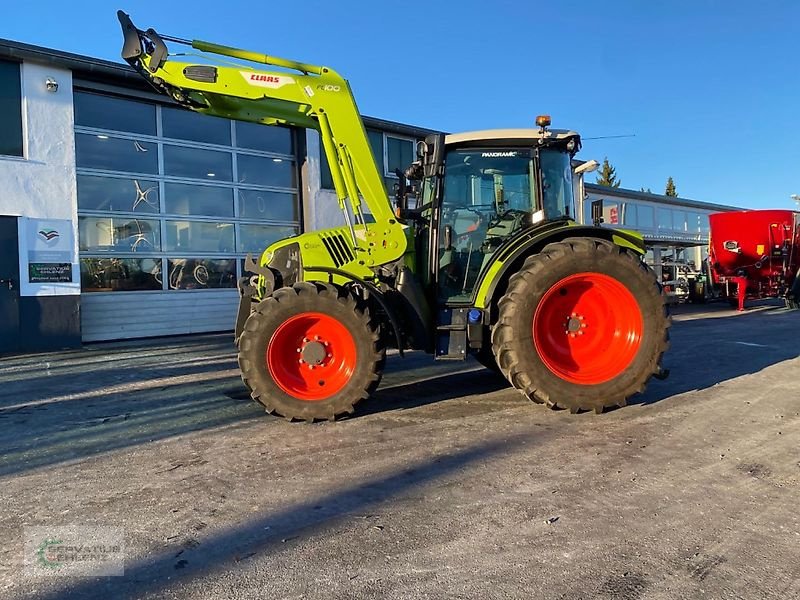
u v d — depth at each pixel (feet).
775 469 11.22
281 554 8.13
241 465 11.76
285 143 41.57
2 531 8.96
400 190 18.47
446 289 16.88
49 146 30.81
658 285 15.25
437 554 8.07
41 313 30.48
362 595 7.10
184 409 16.71
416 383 19.83
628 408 15.80
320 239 16.35
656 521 9.03
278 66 16.08
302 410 14.61
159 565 7.88
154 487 10.67
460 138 16.80
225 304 38.73
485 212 17.11
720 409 15.62
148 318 35.45
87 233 33.42
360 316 14.75
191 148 37.35
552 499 9.86
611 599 6.96
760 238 50.42
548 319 15.35
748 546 8.25
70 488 10.69
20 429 14.84
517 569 7.65
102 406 17.30
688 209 84.17
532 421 14.67
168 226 36.45
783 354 24.88
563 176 17.47
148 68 15.75
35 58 29.91
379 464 11.68
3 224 29.53
